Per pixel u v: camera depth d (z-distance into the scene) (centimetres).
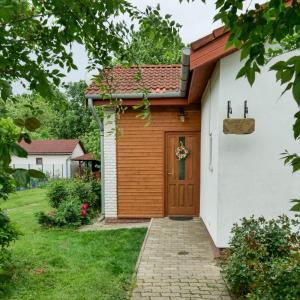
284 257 361
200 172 840
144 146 845
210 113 639
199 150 849
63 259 534
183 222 802
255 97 527
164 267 502
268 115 529
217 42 498
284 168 530
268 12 160
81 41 197
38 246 613
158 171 848
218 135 536
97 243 645
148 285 432
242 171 534
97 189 998
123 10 204
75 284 430
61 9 177
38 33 184
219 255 516
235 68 523
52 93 177
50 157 2989
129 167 849
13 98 171
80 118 3584
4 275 429
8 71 162
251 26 162
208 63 518
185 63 520
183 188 861
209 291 413
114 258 547
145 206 853
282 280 309
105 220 854
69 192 920
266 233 405
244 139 532
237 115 528
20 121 125
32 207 1195
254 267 347
